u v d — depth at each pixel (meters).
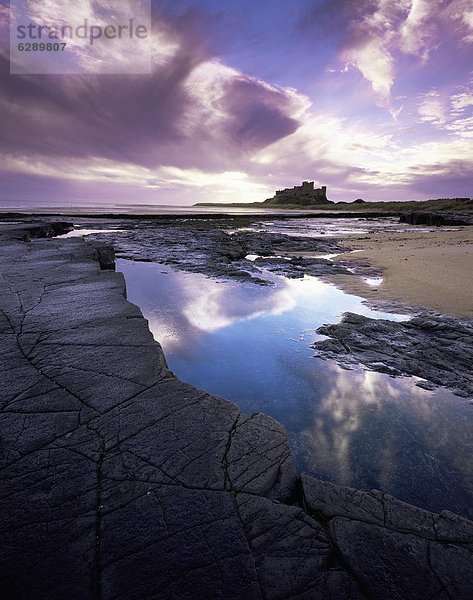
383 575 1.82
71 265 9.53
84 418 2.95
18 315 5.38
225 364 5.76
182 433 2.83
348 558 1.90
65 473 2.37
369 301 9.38
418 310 8.46
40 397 3.22
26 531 1.95
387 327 7.07
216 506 2.17
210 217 61.91
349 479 3.34
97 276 8.12
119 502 2.16
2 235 18.53
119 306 5.84
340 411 4.48
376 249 20.19
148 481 2.33
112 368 3.79
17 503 2.12
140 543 1.91
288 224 48.16
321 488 2.38
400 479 3.35
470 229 37.84
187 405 3.19
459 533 2.09
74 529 1.97
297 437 3.96
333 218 70.12
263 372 5.49
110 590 1.69
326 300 9.62
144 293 10.48
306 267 14.73
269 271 14.08
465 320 7.56
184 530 2.00
